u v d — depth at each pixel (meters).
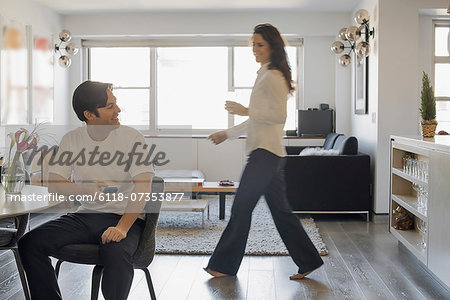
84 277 3.63
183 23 7.57
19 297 3.17
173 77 8.32
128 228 2.24
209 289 3.41
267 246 4.48
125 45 8.16
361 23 5.96
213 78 8.30
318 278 3.65
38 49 6.87
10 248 2.69
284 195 3.59
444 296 3.25
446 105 6.23
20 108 6.35
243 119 8.28
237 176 7.86
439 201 3.24
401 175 4.29
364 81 6.30
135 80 8.34
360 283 3.53
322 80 7.94
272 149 3.43
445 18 6.08
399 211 4.47
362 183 5.68
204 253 4.32
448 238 3.07
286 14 7.50
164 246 4.48
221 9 7.32
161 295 3.29
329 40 7.91
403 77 5.62
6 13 6.03
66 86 7.96
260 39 3.41
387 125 5.66
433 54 6.15
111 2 6.91
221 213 5.75
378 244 4.66
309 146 7.55
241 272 3.79
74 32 7.67
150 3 6.96
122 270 2.18
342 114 7.61
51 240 2.29
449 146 3.06
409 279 3.61
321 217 6.00
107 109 2.25
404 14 5.60
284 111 3.38
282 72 3.40
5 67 5.96
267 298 3.24
